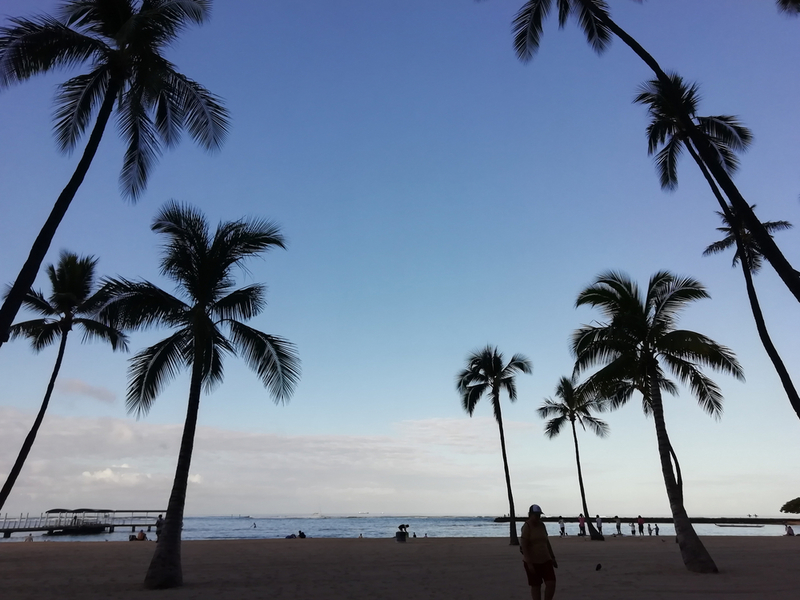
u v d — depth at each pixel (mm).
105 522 79375
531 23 14445
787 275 9375
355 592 13922
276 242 18000
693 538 17672
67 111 13102
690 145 19062
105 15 12625
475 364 35906
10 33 11055
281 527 146875
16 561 22359
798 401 16281
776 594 12664
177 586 14664
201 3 11797
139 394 17406
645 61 11734
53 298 27016
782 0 13727
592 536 40812
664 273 20125
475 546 34125
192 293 17656
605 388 19781
